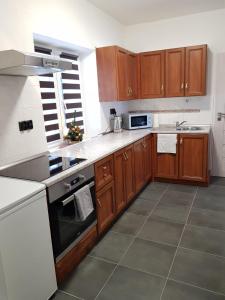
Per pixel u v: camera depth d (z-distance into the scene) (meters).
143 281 1.86
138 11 3.41
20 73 1.97
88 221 2.17
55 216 1.71
